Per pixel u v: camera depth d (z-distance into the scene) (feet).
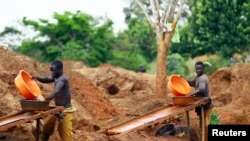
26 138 43.11
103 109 70.59
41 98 44.19
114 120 59.21
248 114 71.15
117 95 101.04
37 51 181.37
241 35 155.33
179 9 80.43
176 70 166.81
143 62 187.21
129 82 106.73
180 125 54.85
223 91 82.33
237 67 81.87
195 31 167.84
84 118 53.01
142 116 45.91
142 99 86.58
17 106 47.37
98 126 53.06
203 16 159.74
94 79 107.55
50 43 183.11
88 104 68.85
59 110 38.09
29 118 36.94
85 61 174.40
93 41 183.21
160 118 44.09
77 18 184.55
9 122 36.73
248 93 78.13
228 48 155.94
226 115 69.62
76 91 69.51
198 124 57.26
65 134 39.68
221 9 157.17
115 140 47.03
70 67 144.97
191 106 46.11
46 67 71.61
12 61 66.69
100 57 182.19
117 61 184.96
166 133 53.93
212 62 152.87
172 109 46.78
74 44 175.83
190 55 173.27
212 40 159.33
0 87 48.78
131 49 198.70
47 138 39.96
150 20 81.56
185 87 48.42
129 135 50.42
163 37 80.53
